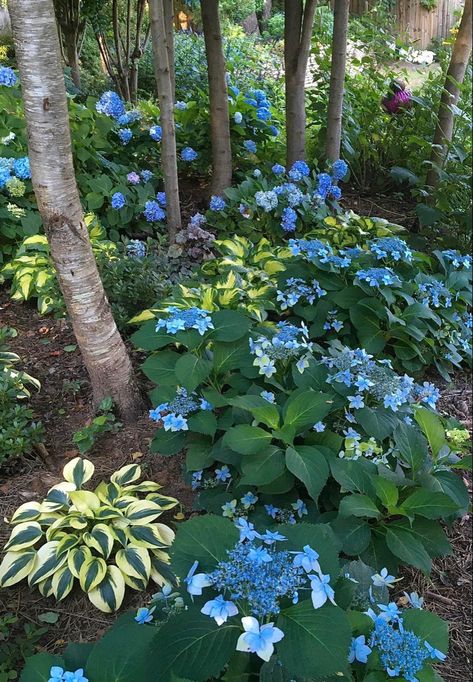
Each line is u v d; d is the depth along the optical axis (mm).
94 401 2818
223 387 2590
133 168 4715
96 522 2166
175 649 1279
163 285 3396
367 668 1373
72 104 4410
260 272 3387
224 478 2279
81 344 2668
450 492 2205
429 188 4582
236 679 1355
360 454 2227
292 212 4082
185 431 2322
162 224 4375
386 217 4984
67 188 2355
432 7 10016
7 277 3832
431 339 3182
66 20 6910
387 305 3162
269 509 2148
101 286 2623
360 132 5305
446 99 4723
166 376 2381
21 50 2133
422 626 1477
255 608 1275
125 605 2020
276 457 2061
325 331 3164
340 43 4465
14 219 3938
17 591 2070
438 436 2262
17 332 3471
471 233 4180
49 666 1356
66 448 2670
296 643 1273
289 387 2514
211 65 4383
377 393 2273
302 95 4762
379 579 1759
